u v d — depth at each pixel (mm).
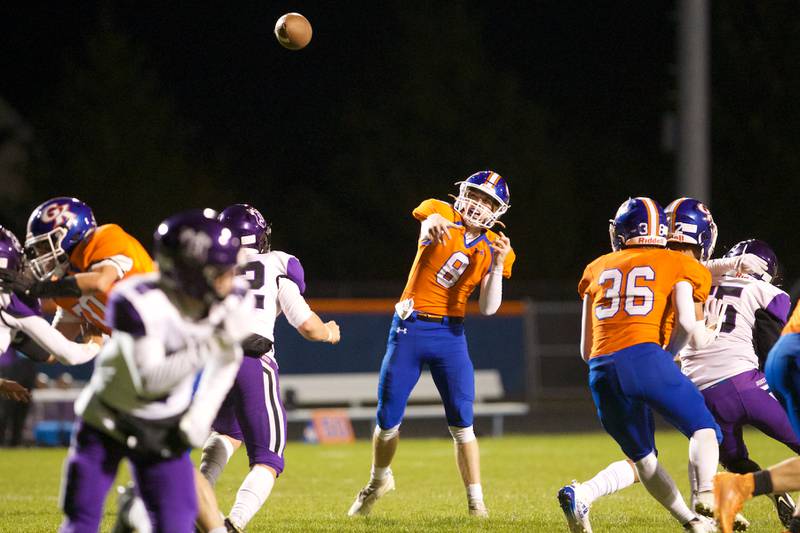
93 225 16172
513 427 54562
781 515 19312
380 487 21922
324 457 39000
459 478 30500
